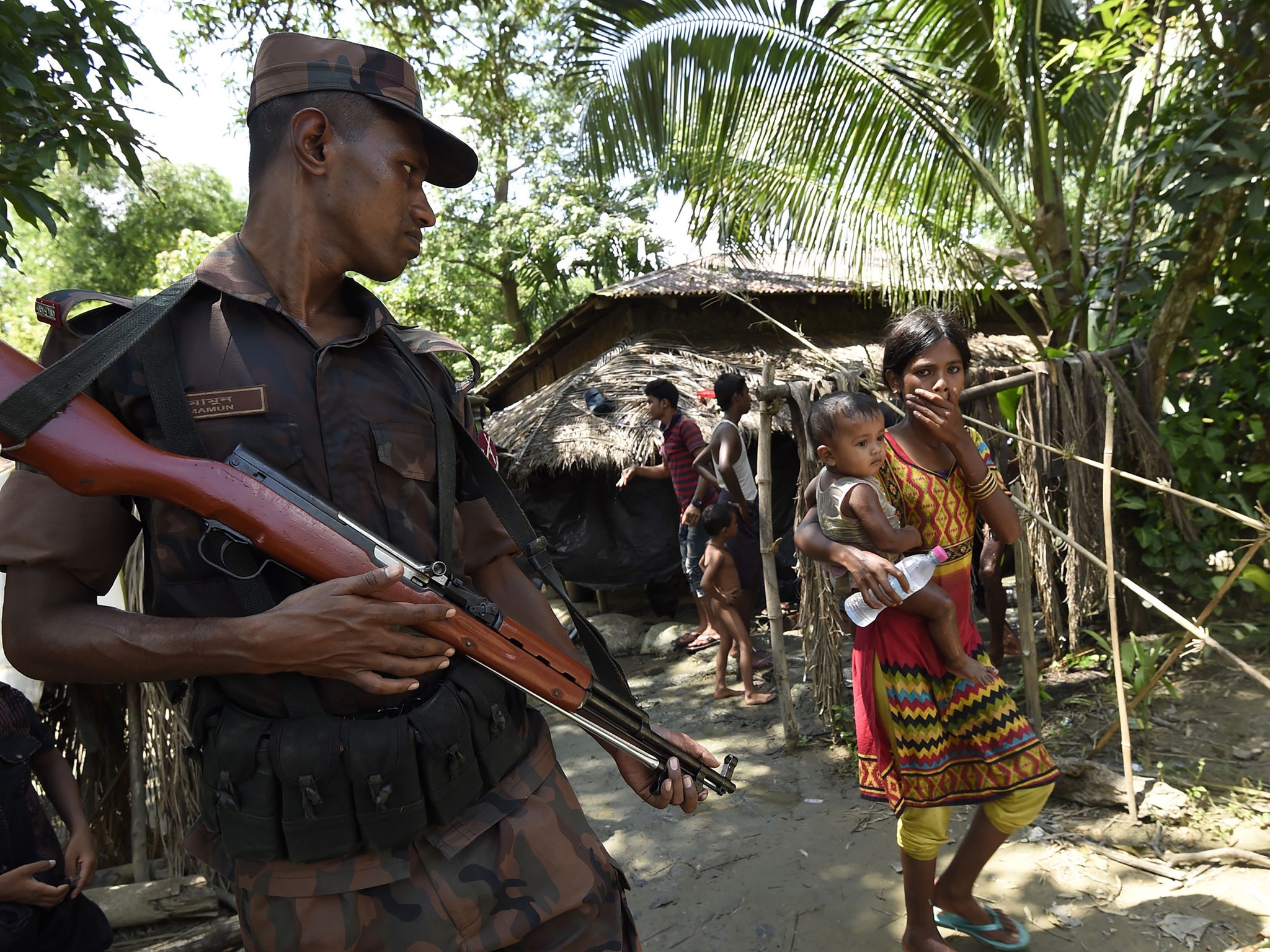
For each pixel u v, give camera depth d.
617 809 3.69
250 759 1.16
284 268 1.25
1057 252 5.62
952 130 5.39
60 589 1.13
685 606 7.60
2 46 2.88
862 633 2.37
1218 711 3.86
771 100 5.32
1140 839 3.01
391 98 1.25
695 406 7.06
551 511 7.33
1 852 1.92
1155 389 4.96
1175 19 4.80
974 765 2.27
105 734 3.00
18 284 25.72
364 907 1.20
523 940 1.31
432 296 19.88
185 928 2.84
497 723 1.31
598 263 18.02
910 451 2.32
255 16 9.05
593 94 5.62
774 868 3.08
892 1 5.51
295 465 1.19
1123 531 4.87
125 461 1.08
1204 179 4.19
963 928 2.52
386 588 1.09
